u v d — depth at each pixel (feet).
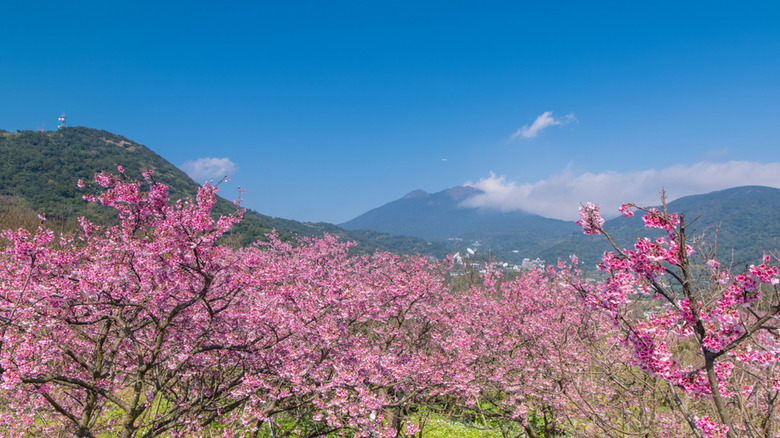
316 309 27.40
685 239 11.84
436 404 41.93
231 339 24.44
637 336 12.53
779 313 10.34
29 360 20.25
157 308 23.81
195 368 26.14
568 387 31.83
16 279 22.27
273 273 24.67
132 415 21.77
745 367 16.47
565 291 38.27
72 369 25.05
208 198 22.22
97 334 24.44
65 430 24.20
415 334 43.52
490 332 43.45
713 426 11.30
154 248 21.02
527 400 38.47
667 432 20.86
